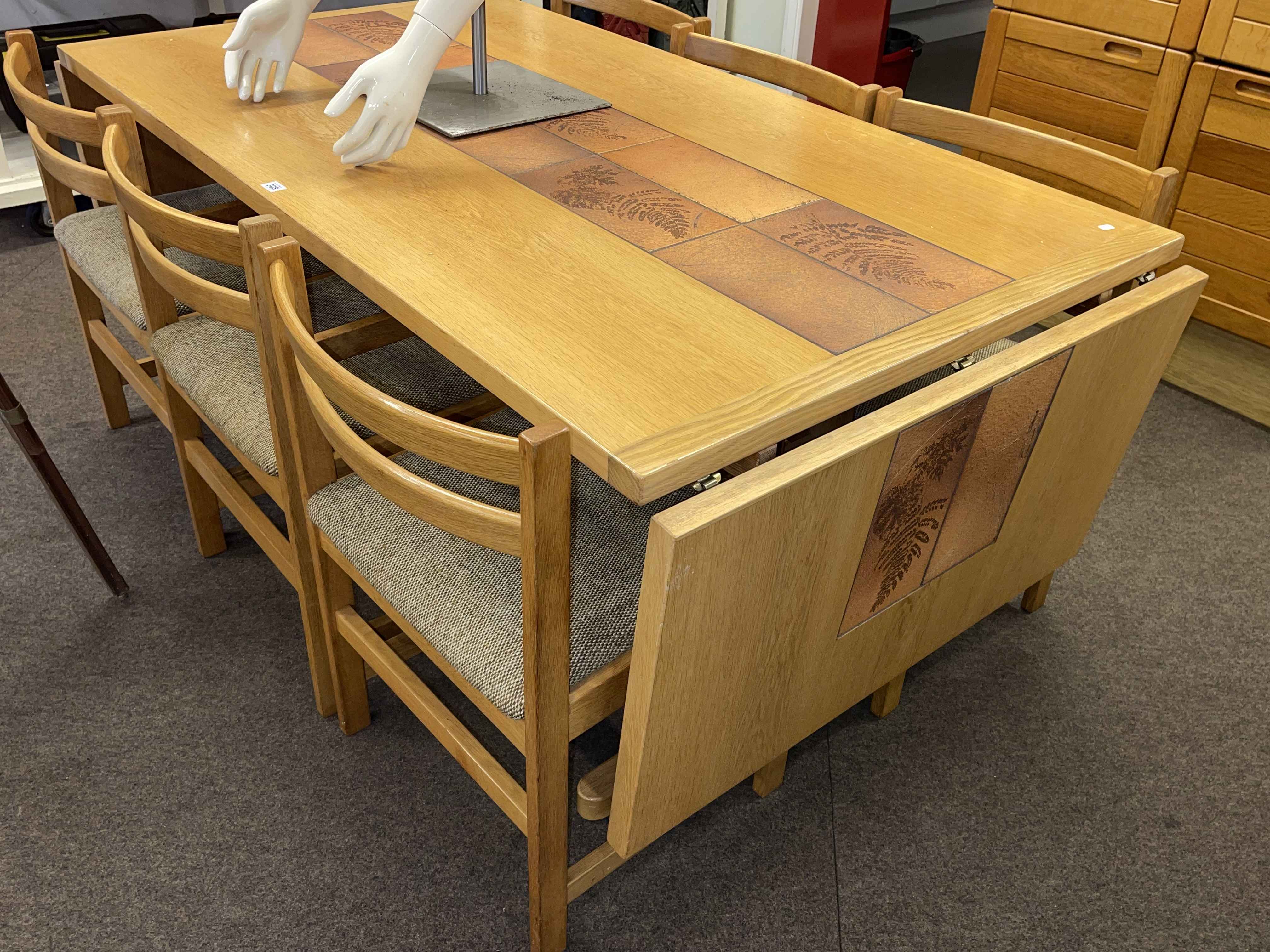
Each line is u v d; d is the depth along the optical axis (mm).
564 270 1267
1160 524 2143
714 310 1198
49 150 1619
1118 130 2459
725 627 1081
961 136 1777
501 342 1119
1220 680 1808
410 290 1206
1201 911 1447
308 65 1901
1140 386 1470
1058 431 1382
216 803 1528
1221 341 2453
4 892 1398
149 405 1896
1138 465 2305
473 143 1630
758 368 1095
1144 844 1535
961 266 1322
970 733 1697
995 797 1595
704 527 947
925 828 1545
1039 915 1434
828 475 1058
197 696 1691
